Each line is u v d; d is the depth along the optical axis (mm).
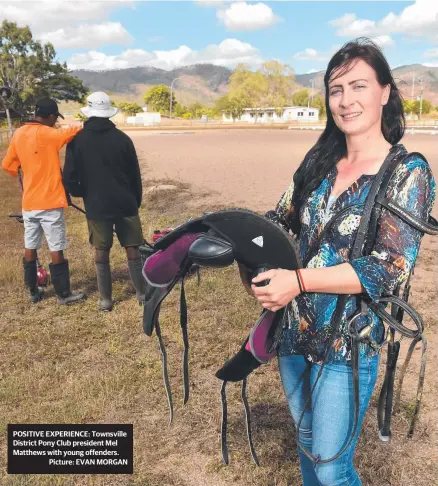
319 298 1728
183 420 3254
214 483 2736
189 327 4523
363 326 1674
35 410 3408
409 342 4090
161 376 3764
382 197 1589
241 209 1699
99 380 3723
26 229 5090
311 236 1775
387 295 1688
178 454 2963
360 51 1673
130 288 5695
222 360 3961
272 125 86750
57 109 4977
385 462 2793
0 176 15688
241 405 3377
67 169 4820
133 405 3439
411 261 1561
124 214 4852
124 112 130125
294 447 2965
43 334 4562
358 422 1758
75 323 4789
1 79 76375
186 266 1804
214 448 2986
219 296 5188
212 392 3543
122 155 4750
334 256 1687
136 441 3074
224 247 1671
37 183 4906
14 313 5086
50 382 3750
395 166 1603
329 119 1826
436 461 2803
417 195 1571
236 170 16594
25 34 79250
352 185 1679
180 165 18656
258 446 2969
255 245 1663
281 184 13109
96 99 4695
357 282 1542
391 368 1931
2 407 3473
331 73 1735
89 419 3312
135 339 4410
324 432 1780
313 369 1790
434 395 3371
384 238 1569
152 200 11094
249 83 118375
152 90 155625
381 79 1682
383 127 1809
